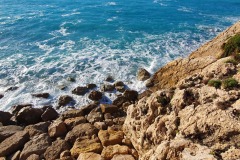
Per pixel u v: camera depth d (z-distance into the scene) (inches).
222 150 304.8
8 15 1700.3
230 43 647.8
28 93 840.3
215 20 1771.7
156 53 1133.1
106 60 1057.5
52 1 2187.5
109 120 668.7
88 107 750.5
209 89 420.8
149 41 1299.2
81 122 674.2
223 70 471.8
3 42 1240.8
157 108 462.3
